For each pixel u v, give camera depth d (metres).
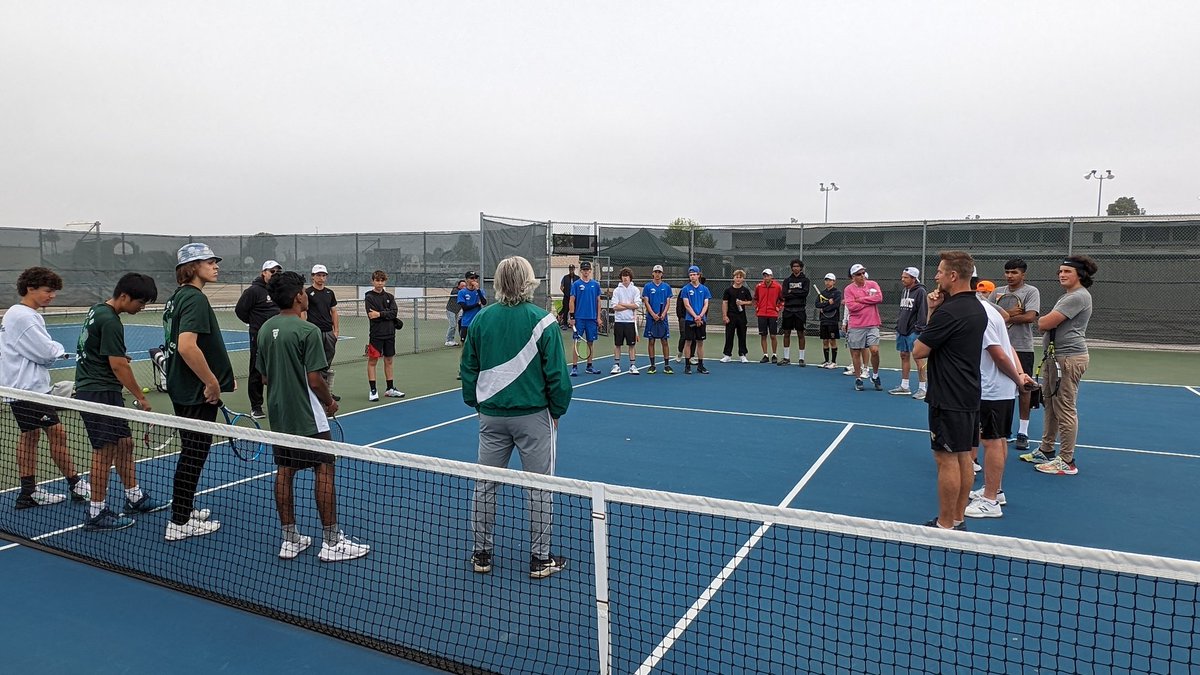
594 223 19.52
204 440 4.99
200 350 4.82
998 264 16.73
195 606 3.99
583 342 17.81
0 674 3.34
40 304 5.62
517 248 16.70
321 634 3.66
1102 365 13.35
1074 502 5.68
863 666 3.25
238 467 6.44
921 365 10.05
